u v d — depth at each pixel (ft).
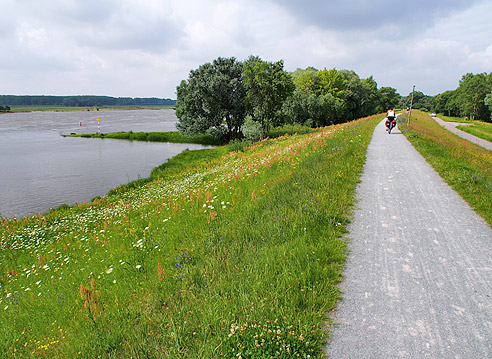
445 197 27.99
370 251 18.16
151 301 15.69
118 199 60.75
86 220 43.52
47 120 476.95
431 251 18.03
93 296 16.97
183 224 28.07
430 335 11.59
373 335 11.64
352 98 274.77
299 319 11.89
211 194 36.24
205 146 179.22
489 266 16.37
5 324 19.52
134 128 316.40
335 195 26.68
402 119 141.38
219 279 15.93
